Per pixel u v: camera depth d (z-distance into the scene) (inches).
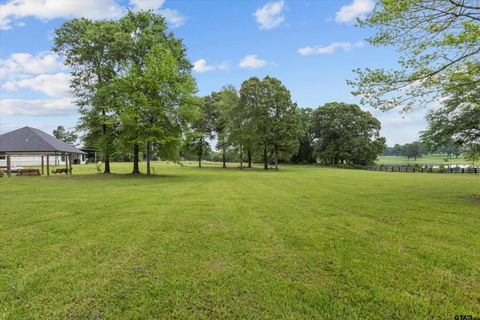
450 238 226.8
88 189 549.6
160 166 1831.9
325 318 118.9
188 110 882.1
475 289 142.9
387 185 647.1
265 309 125.7
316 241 219.0
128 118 799.1
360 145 2007.9
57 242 215.5
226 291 140.9
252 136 1448.1
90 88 951.0
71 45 941.2
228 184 665.0
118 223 275.0
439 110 502.3
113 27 941.8
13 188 554.6
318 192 514.9
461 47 315.0
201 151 1790.1
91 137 1012.5
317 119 2319.1
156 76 848.3
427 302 130.3
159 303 130.7
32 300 132.4
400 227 262.1
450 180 807.7
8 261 177.5
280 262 177.3
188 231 247.9
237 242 217.2
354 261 178.4
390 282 149.8
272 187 600.4
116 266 171.2
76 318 119.4
